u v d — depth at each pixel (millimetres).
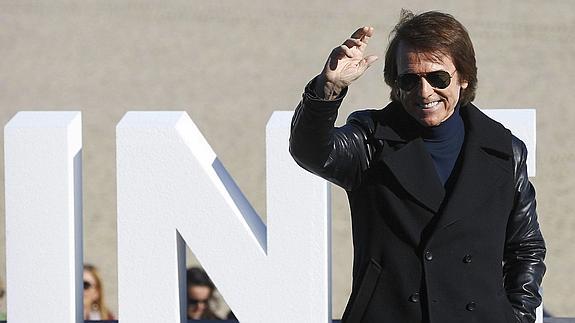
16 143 17469
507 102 52156
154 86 54406
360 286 12859
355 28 60375
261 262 17234
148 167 17250
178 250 17500
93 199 43656
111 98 53094
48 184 17500
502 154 12961
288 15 62281
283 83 54594
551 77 54719
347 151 12711
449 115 12703
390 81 12906
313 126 12133
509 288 13531
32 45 59125
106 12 62938
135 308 17453
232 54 57938
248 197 43844
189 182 17219
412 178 12617
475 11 62438
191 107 52094
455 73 12570
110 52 58344
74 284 17906
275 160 17109
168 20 62031
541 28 60188
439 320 12609
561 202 43969
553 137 48938
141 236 17344
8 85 54656
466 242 12695
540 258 13547
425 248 12562
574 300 37062
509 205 13094
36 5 63844
